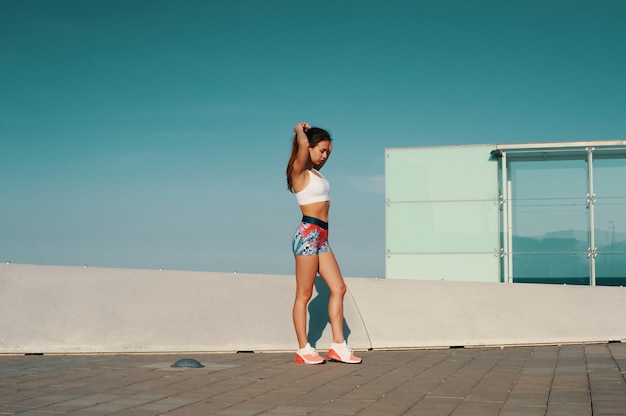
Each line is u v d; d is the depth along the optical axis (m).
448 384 4.68
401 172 9.82
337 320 6.03
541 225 9.48
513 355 6.42
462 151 9.70
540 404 3.89
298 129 6.01
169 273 7.75
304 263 6.01
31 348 6.58
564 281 9.39
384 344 7.11
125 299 7.24
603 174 9.38
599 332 7.52
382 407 3.87
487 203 9.62
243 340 6.96
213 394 4.33
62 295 7.16
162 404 3.99
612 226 9.33
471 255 9.60
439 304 7.77
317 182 6.05
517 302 7.93
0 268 7.36
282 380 4.92
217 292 7.53
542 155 9.52
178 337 6.88
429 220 9.68
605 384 4.54
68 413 3.72
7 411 3.78
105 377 5.07
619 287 8.48
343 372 5.34
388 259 9.76
